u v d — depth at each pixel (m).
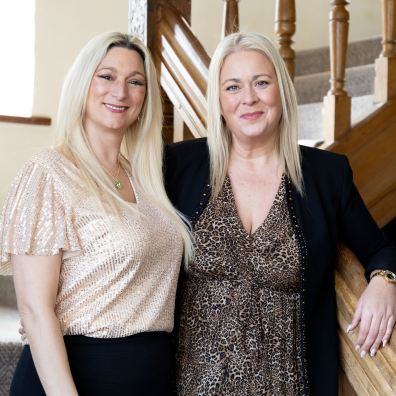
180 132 2.89
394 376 1.76
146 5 2.87
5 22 4.75
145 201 1.96
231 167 2.11
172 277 1.91
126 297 1.81
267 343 1.95
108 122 1.90
